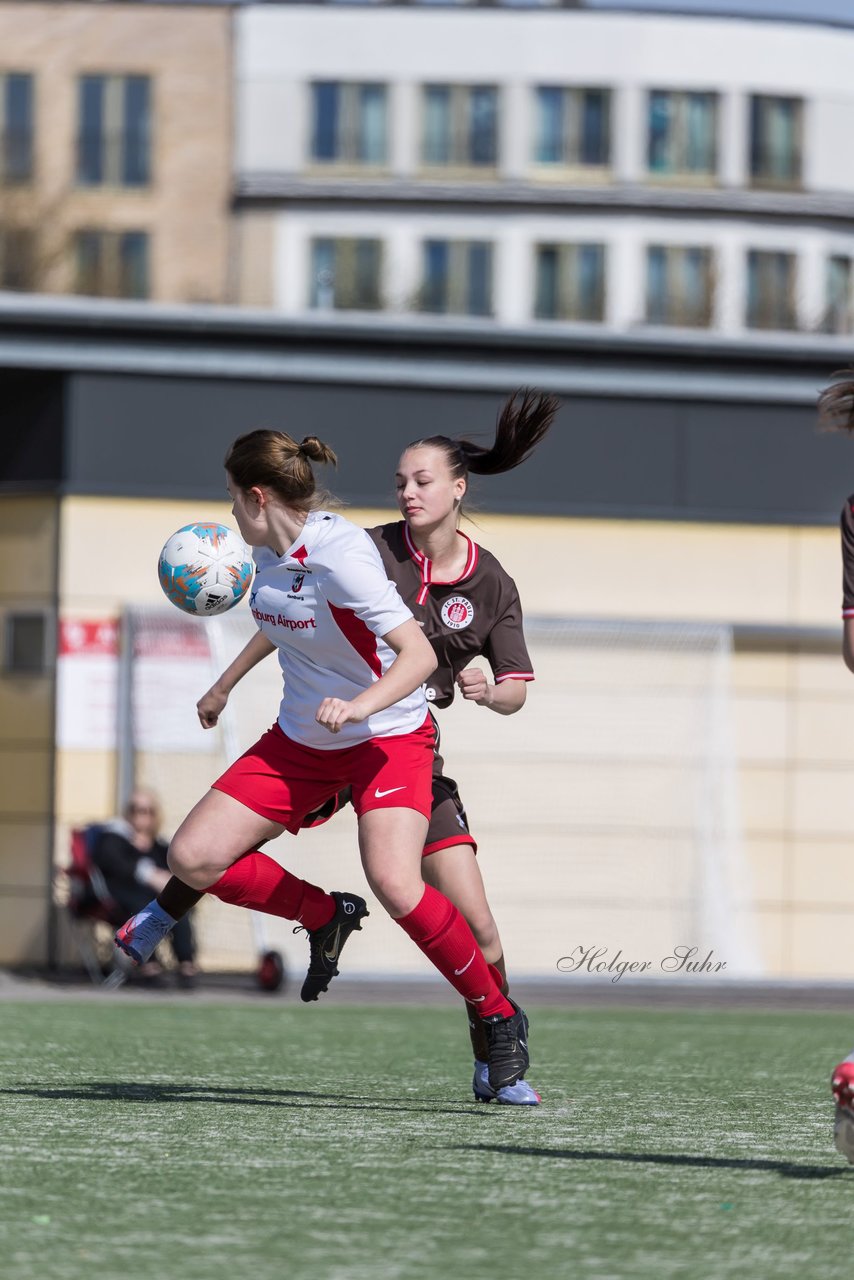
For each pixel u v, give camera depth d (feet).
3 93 571.69
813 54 592.19
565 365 203.62
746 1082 83.76
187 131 575.79
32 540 199.41
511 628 69.21
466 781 200.34
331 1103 69.15
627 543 204.85
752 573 206.59
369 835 63.82
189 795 194.90
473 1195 48.62
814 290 590.55
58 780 195.52
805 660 206.59
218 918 188.14
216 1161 53.42
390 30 579.89
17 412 201.77
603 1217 46.06
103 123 573.33
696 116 586.86
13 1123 61.21
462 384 201.87
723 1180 51.80
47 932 194.70
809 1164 55.16
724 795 203.72
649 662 203.62
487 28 582.35
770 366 206.69
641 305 580.30
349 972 186.50
